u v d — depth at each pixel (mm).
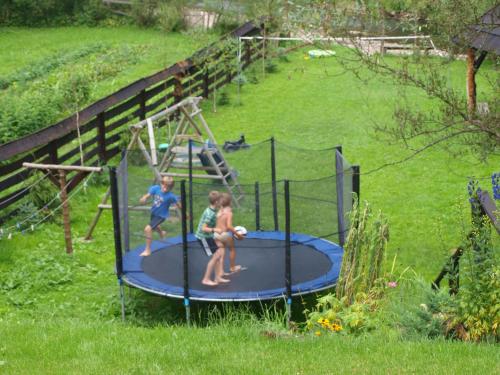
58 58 31797
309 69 28141
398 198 15898
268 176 16625
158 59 31109
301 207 14016
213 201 10836
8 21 39719
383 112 22469
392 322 8977
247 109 23562
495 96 11172
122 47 33438
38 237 14078
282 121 22125
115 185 10906
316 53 29562
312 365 7172
